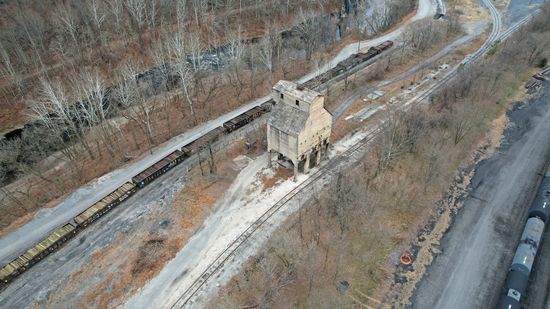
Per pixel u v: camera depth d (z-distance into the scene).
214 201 68.12
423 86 102.06
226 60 118.31
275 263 56.78
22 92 97.75
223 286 54.25
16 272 55.72
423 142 78.94
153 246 60.41
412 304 52.97
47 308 52.41
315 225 62.53
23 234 63.28
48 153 85.62
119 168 76.94
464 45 124.62
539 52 111.94
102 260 58.56
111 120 92.81
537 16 133.25
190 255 58.75
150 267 57.19
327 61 116.38
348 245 59.75
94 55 110.62
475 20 143.50
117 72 107.19
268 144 70.56
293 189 69.81
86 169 79.19
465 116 84.62
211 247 59.84
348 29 136.75
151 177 72.38
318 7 146.25
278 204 66.88
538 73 108.56
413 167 74.81
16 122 93.06
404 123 78.50
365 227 62.62
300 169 74.81
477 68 99.06
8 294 54.22
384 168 72.81
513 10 152.00
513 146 82.44
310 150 69.25
